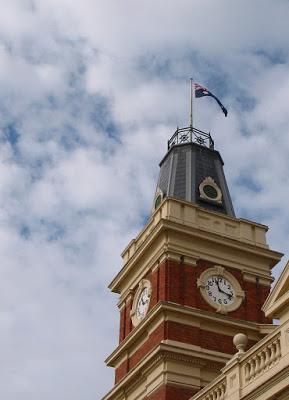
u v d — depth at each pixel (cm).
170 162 5338
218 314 4278
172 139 5625
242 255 4609
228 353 4188
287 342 2700
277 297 2828
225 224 4700
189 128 5566
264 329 4309
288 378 2633
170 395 3912
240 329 4297
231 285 4484
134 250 4938
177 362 4031
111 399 4453
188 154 5309
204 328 4234
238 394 2903
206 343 4181
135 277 4738
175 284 4322
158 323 4216
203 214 4669
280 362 2712
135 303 4638
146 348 4294
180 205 4631
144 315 4469
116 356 4581
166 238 4456
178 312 4184
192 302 4300
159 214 4700
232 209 5088
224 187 5200
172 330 4134
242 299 4453
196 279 4397
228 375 3028
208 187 5112
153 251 4578
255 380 2839
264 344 2848
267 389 2727
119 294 4956
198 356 4059
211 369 4081
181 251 4444
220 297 4409
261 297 4522
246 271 4566
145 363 4116
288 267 2798
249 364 2925
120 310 4822
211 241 4525
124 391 4353
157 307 4175
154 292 4406
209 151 5425
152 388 4050
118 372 4550
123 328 4691
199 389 3988
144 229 4878
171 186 5103
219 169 5331
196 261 4459
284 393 2647
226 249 4572
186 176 5138
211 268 4478
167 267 4362
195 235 4488
